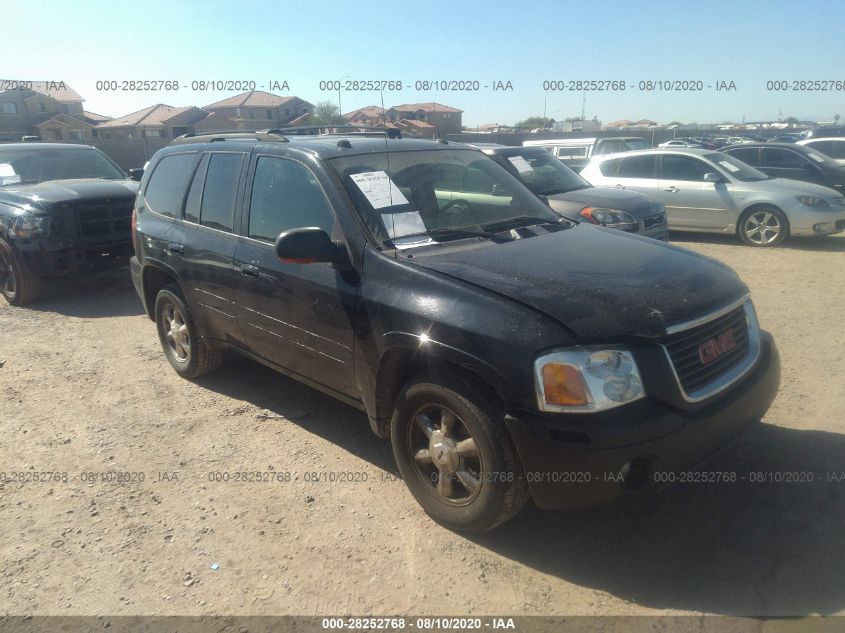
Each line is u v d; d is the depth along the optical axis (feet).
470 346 9.51
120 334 21.94
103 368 18.70
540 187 28.81
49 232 24.70
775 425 13.61
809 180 41.60
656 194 36.81
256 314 13.73
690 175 36.06
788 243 34.53
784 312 21.58
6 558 10.46
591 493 8.96
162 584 9.78
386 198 12.25
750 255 31.60
